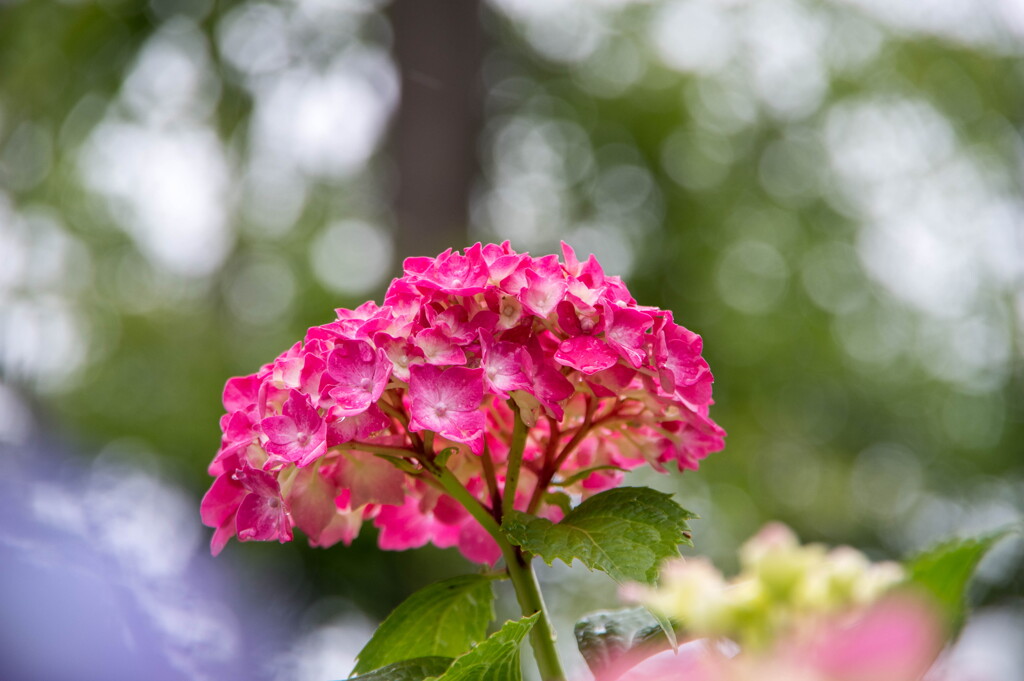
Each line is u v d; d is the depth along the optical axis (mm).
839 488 13469
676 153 14883
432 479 1686
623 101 14875
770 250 14750
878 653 873
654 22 15133
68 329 12055
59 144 11891
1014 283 14797
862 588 960
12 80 11484
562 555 1482
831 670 881
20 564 1565
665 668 1054
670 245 14422
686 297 14195
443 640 1846
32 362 7734
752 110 15266
